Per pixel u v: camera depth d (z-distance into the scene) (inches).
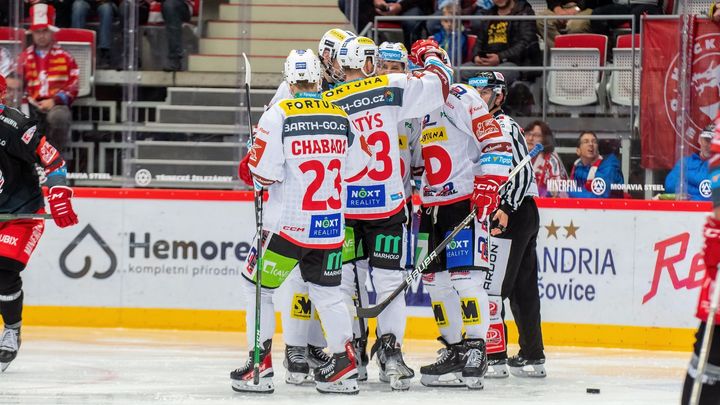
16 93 781.3
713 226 352.2
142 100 784.3
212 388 526.3
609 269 722.2
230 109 784.9
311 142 486.9
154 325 772.0
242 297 764.0
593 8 797.2
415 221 740.7
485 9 804.0
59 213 539.8
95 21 780.0
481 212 516.4
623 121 746.2
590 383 567.5
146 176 783.1
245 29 788.6
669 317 714.2
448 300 538.9
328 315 497.7
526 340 583.5
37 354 642.8
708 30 724.0
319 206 489.4
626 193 739.4
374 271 519.5
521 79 767.1
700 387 351.6
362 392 515.8
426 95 510.9
